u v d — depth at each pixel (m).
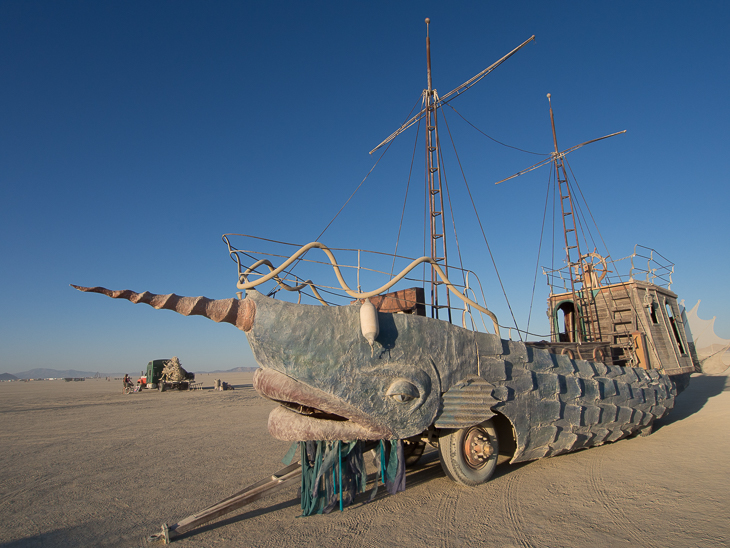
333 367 5.72
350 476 6.16
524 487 6.79
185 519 5.20
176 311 5.48
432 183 13.03
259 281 5.91
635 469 7.64
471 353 6.99
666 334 14.14
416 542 4.78
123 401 28.08
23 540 5.23
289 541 4.93
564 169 18.50
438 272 7.32
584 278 15.12
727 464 7.66
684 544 4.49
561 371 8.59
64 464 9.45
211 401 26.53
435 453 9.98
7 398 34.44
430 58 14.08
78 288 5.22
